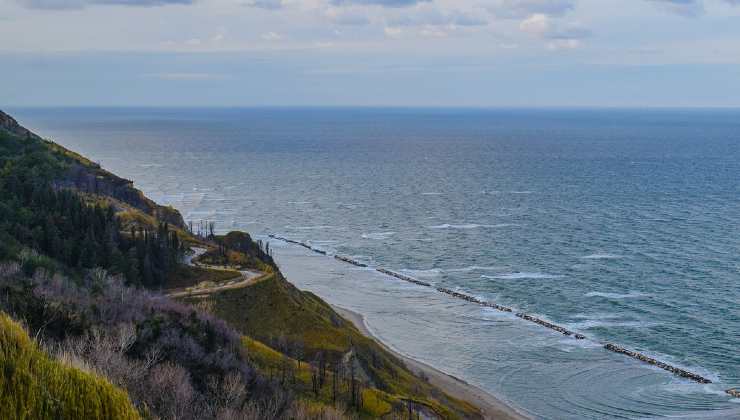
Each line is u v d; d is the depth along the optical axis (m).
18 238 120.69
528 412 111.56
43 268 96.56
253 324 121.31
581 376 123.81
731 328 144.12
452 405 107.94
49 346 50.28
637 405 112.69
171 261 140.00
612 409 111.69
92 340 56.09
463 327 149.00
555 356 132.50
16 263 96.19
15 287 69.31
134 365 53.19
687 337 139.75
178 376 54.00
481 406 113.00
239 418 52.59
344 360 108.50
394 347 138.50
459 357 133.25
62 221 139.62
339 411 71.75
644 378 122.25
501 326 149.00
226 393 56.97
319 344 113.31
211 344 74.62
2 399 28.03
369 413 83.81
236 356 75.69
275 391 65.81
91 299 79.56
